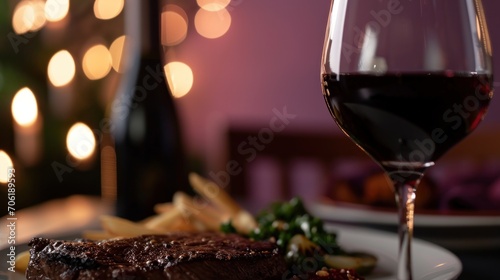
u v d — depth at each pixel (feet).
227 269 1.64
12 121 4.69
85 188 4.79
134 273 1.57
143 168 2.72
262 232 2.17
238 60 6.99
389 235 2.29
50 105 4.85
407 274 1.46
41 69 4.79
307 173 6.15
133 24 2.75
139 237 1.78
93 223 2.65
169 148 2.75
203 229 2.32
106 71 5.01
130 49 2.77
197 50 7.24
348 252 2.10
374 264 2.01
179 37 6.69
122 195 2.74
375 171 2.69
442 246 2.29
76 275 1.59
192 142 7.39
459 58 1.49
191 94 7.34
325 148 4.21
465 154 3.97
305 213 2.34
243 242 1.83
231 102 7.10
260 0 6.74
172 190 2.74
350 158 4.16
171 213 2.33
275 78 6.73
